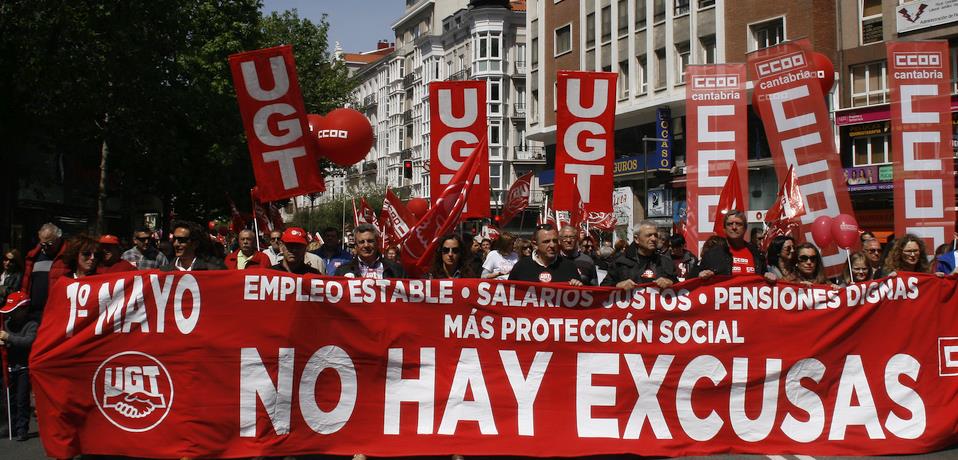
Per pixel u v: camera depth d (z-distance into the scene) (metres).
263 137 9.12
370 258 8.23
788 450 6.70
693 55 33.53
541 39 44.09
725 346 6.78
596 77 11.19
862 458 6.66
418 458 6.59
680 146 35.38
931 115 10.30
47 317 6.41
